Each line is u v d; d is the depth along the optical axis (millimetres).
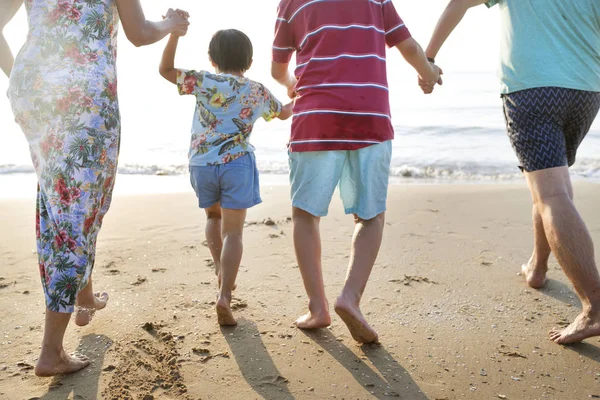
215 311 2709
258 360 2211
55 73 1964
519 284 3074
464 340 2396
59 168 1982
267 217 4645
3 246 3725
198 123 2773
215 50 2803
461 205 5145
